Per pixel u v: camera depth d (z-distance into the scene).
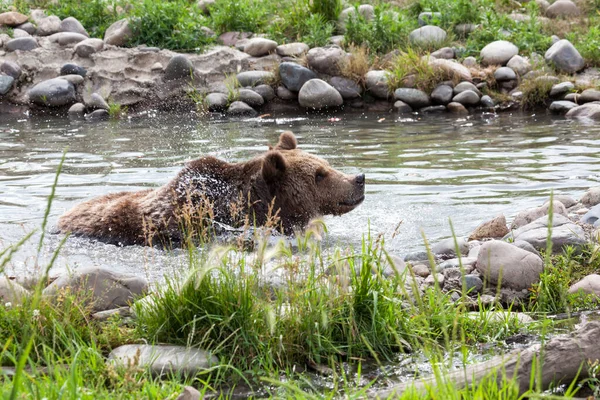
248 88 27.70
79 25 30.67
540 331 8.77
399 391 6.85
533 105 26.34
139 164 18.55
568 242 10.84
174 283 8.62
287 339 8.04
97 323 8.44
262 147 20.53
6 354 6.78
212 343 8.03
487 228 12.25
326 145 20.83
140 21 30.06
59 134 23.14
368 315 8.50
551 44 29.00
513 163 18.00
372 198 15.12
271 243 12.30
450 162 18.30
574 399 6.72
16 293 8.52
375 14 30.14
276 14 32.69
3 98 27.75
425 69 27.27
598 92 25.58
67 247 12.31
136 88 27.70
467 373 6.95
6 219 13.81
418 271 10.67
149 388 6.77
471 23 30.89
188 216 10.03
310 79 27.53
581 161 18.00
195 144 21.12
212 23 31.81
